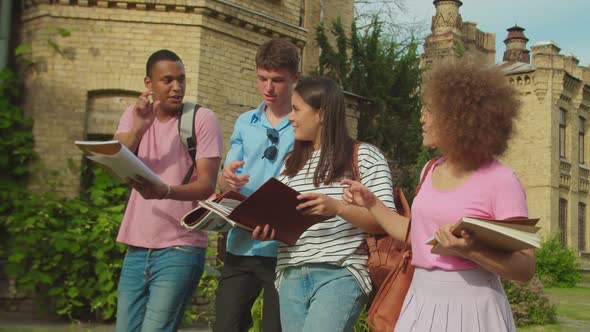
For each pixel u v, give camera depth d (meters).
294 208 3.41
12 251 8.98
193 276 4.05
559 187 32.81
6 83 9.67
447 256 2.81
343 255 3.51
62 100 9.77
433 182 2.96
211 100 9.98
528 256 2.64
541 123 32.12
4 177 9.48
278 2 11.16
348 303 3.45
